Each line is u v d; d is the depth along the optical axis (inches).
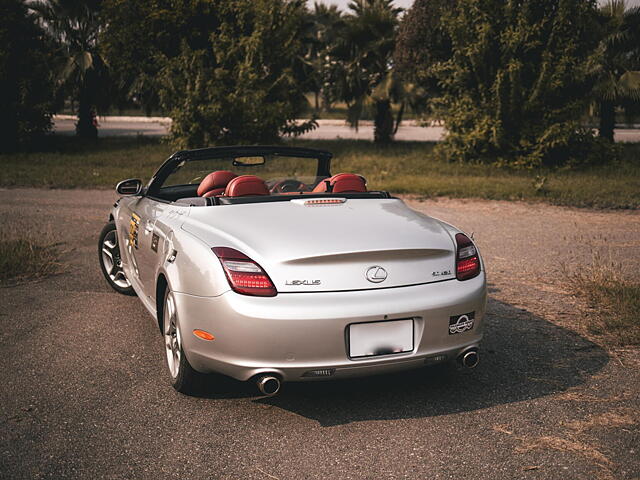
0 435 112.2
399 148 904.3
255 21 763.4
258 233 119.9
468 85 711.1
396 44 899.4
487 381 137.1
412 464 103.2
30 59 823.1
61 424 116.6
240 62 746.8
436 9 831.7
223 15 777.6
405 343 115.5
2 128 820.0
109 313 185.8
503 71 654.5
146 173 606.2
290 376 111.7
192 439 111.7
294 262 111.5
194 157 169.5
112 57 812.0
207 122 722.2
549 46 657.0
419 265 118.3
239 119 733.3
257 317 108.5
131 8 779.4
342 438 112.2
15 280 225.0
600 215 380.8
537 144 657.0
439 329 116.9
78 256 264.5
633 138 1141.7
